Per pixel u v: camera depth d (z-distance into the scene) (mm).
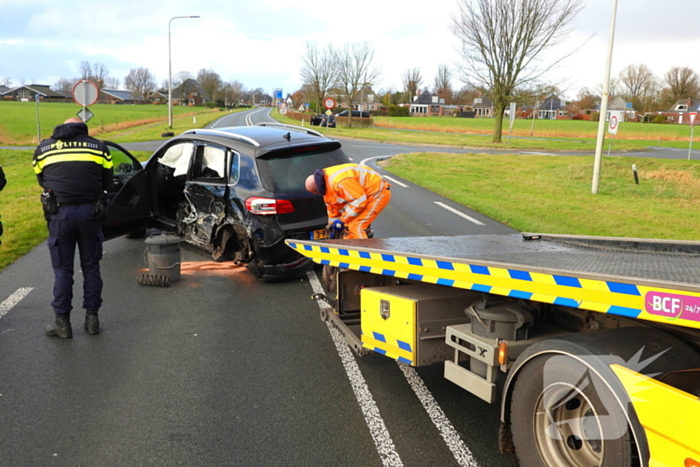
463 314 3686
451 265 3242
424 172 19484
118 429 3570
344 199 5777
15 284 6730
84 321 5586
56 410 3811
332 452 3312
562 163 22844
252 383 4246
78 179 4934
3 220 10500
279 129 7711
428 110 141125
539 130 60781
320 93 70750
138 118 68750
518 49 34656
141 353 4805
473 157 25094
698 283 2152
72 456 3266
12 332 5258
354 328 4570
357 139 39500
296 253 6742
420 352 3582
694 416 2078
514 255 3432
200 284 6875
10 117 64500
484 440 3447
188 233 7750
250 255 6859
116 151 8234
